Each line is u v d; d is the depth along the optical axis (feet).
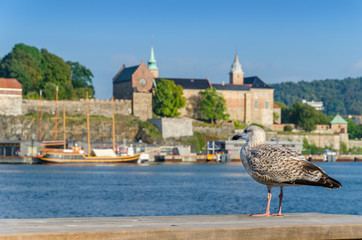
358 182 413.80
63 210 239.71
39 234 31.55
